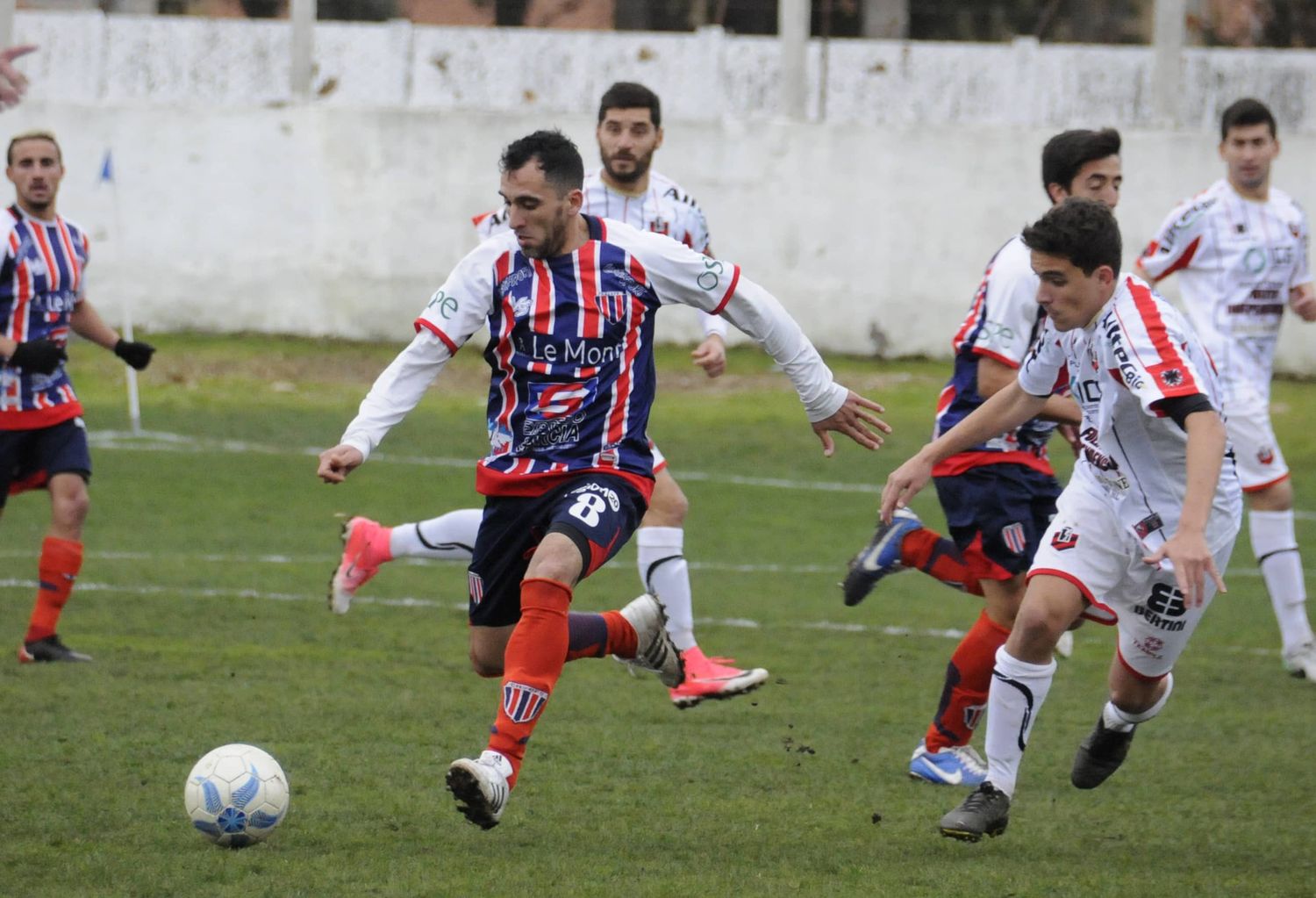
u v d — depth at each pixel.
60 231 25.03
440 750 19.20
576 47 69.38
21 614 27.80
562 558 14.70
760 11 75.12
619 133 22.52
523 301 15.49
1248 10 74.12
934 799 17.89
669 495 21.59
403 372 15.62
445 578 32.78
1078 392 15.63
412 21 78.25
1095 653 27.84
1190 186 65.12
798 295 66.44
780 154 65.81
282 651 25.20
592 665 25.52
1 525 37.06
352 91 69.50
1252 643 28.91
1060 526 15.98
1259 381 27.08
